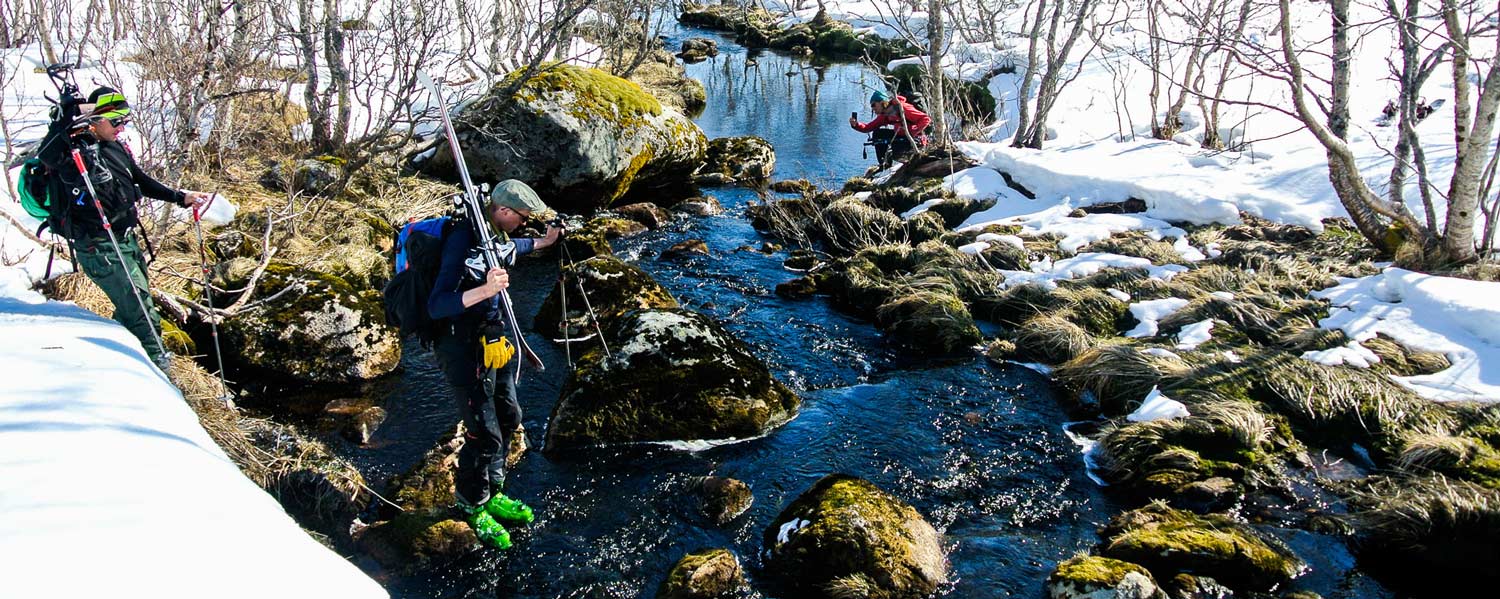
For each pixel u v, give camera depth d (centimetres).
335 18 1022
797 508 469
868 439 573
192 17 785
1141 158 1013
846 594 420
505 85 1080
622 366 575
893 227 954
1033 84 1558
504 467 505
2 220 609
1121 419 575
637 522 485
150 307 491
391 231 891
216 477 349
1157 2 1132
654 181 1167
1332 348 609
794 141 1507
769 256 944
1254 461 516
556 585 436
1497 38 620
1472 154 645
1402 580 434
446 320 419
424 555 448
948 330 707
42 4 1092
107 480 314
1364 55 1296
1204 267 762
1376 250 745
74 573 256
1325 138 707
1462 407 534
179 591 260
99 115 452
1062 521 488
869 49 2348
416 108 1268
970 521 489
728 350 596
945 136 1204
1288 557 443
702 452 555
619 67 1467
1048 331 685
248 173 946
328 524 474
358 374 631
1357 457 525
